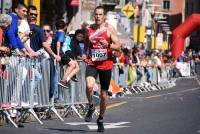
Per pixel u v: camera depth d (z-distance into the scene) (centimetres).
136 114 2155
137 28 6084
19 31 1906
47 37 2208
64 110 2031
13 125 1711
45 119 1927
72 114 2111
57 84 1953
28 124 1773
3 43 1784
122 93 3222
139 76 3831
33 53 1850
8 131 1595
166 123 1856
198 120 1948
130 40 6144
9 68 1709
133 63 3788
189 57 8262
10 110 1756
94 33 1614
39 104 1859
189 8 16562
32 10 1995
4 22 1756
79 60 2092
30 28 1983
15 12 1944
